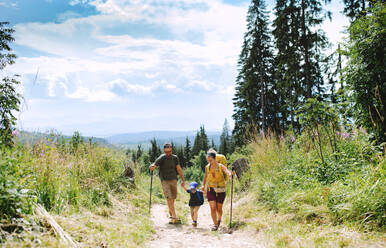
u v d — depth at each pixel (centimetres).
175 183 675
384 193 397
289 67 1590
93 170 759
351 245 340
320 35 1480
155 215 716
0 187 296
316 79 1598
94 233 386
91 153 821
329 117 638
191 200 659
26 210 325
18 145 466
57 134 612
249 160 1016
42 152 521
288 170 691
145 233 489
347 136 689
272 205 615
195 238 509
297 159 726
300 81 1623
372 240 344
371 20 556
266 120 2188
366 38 549
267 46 2225
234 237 509
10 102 496
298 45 1571
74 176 607
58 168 559
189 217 788
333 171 578
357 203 412
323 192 495
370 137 585
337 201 458
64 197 499
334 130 657
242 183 931
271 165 805
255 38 2225
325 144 716
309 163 654
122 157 993
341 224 412
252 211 642
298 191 571
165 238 504
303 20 1530
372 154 539
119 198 732
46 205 432
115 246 363
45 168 489
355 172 527
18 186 337
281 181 687
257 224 532
